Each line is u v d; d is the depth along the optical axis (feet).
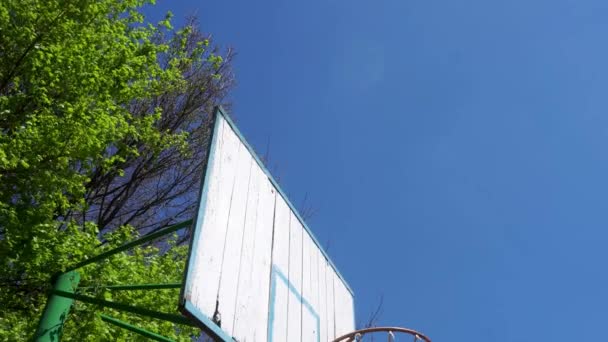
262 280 16.14
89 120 27.20
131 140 42.22
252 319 14.92
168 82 40.09
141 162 43.39
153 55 32.48
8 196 25.88
